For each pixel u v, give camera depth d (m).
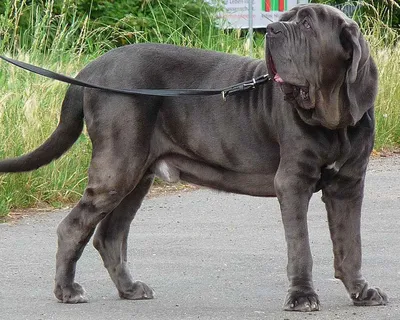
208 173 9.64
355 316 8.66
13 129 14.77
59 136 9.66
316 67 8.49
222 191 9.72
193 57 9.67
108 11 23.16
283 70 8.43
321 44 8.46
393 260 11.03
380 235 12.49
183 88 9.53
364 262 10.91
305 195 8.88
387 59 22.03
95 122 9.32
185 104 9.48
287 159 8.87
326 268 10.74
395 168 18.42
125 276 9.53
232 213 14.20
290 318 8.55
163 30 22.89
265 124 9.21
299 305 8.77
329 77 8.52
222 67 9.58
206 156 9.53
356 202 9.17
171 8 23.27
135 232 12.79
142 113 9.30
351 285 9.13
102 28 21.03
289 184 8.84
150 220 13.63
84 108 9.46
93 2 23.12
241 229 13.04
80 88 9.59
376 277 10.22
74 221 9.27
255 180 9.48
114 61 9.45
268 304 9.13
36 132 14.94
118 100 9.24
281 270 10.65
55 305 9.16
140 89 9.33
